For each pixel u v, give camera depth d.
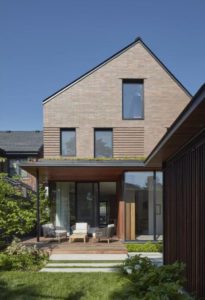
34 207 19.56
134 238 17.25
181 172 9.23
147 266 8.50
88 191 20.97
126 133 20.19
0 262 11.82
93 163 16.02
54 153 20.08
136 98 20.45
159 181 17.52
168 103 20.33
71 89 20.36
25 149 25.22
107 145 20.27
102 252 14.86
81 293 8.52
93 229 19.89
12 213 13.48
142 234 17.52
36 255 13.19
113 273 10.81
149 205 17.55
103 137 20.34
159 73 20.44
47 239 18.50
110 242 17.17
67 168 16.52
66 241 17.77
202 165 7.30
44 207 20.61
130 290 7.18
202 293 7.20
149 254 14.74
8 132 28.83
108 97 20.33
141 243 16.48
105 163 16.06
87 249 14.91
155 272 7.33
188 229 8.44
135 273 8.41
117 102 20.30
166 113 20.28
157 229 17.55
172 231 10.40
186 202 8.66
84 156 20.08
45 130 20.20
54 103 20.31
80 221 20.80
